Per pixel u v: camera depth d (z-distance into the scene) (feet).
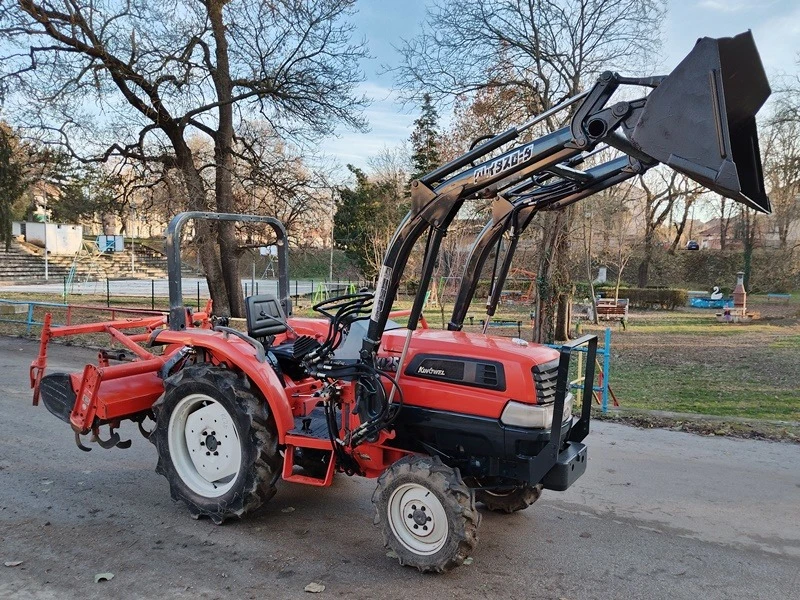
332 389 13.23
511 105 43.37
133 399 15.62
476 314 71.15
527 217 13.88
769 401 30.60
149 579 11.68
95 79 46.98
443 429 12.59
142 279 140.77
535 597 11.33
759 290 105.29
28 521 14.15
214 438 14.51
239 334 14.74
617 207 81.97
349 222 124.47
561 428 12.16
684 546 13.66
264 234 58.90
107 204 58.59
